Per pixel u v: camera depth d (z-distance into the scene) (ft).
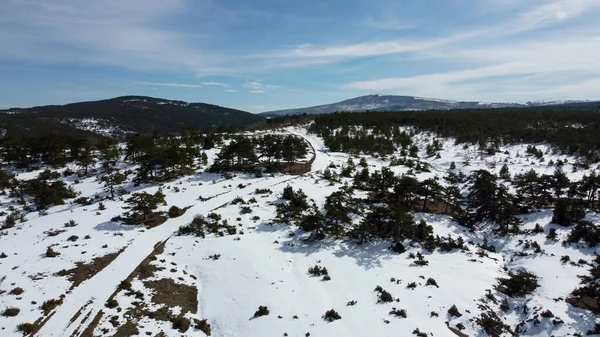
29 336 76.74
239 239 135.03
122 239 131.64
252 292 103.81
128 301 94.12
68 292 94.68
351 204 156.87
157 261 118.32
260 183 203.72
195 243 132.87
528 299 104.47
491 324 92.17
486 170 240.53
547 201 183.62
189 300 101.60
